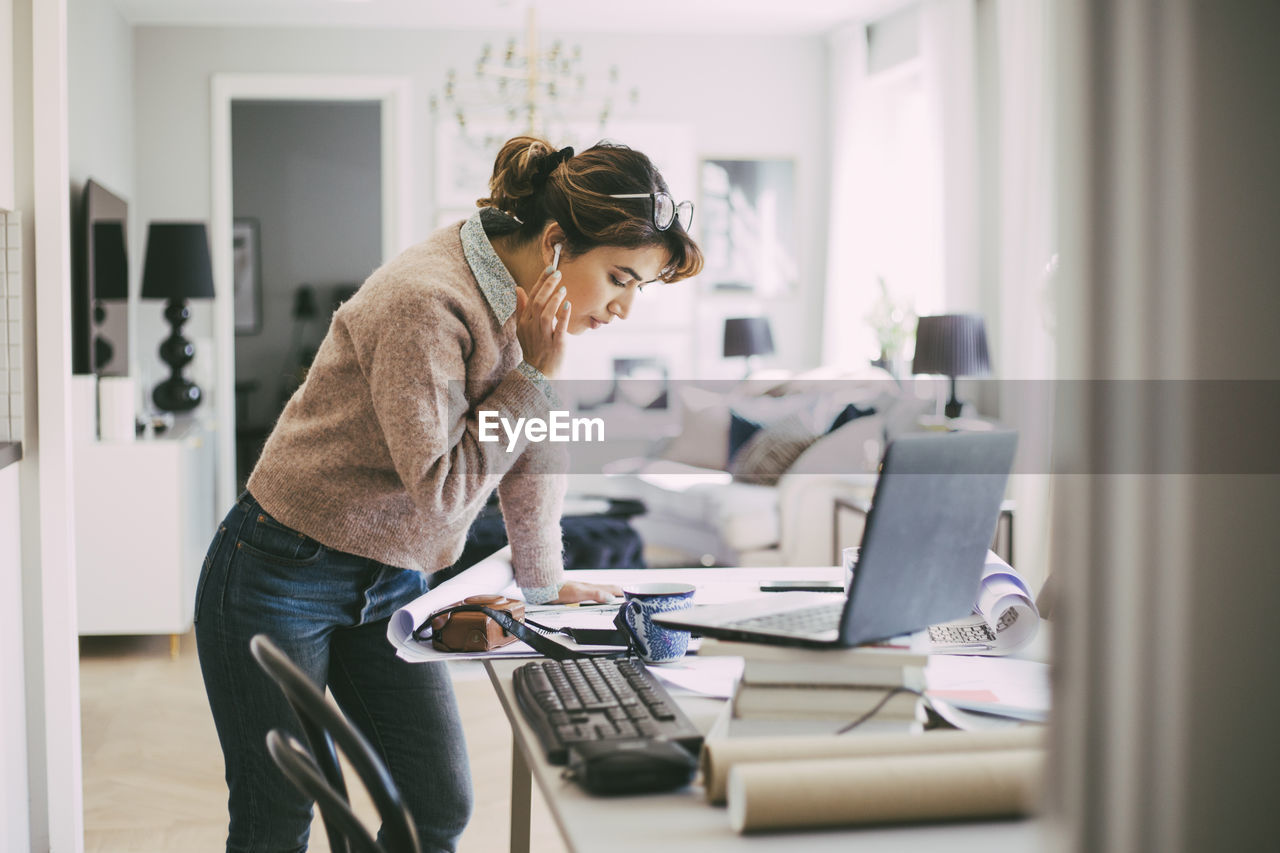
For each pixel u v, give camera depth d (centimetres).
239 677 138
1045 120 431
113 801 261
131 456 400
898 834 77
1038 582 418
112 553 398
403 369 122
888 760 79
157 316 573
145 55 571
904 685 95
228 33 578
